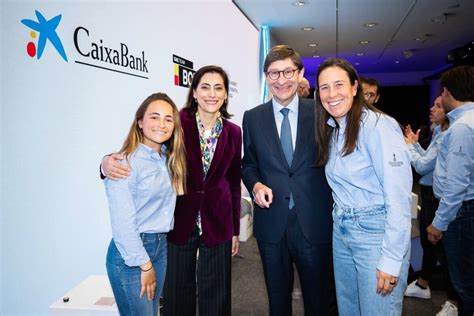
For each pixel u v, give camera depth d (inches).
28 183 69.0
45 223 72.6
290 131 69.1
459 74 74.4
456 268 75.0
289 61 64.4
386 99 467.8
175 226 70.8
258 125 71.4
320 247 67.9
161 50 112.3
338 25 222.2
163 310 74.0
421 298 106.5
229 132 75.6
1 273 65.2
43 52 70.9
